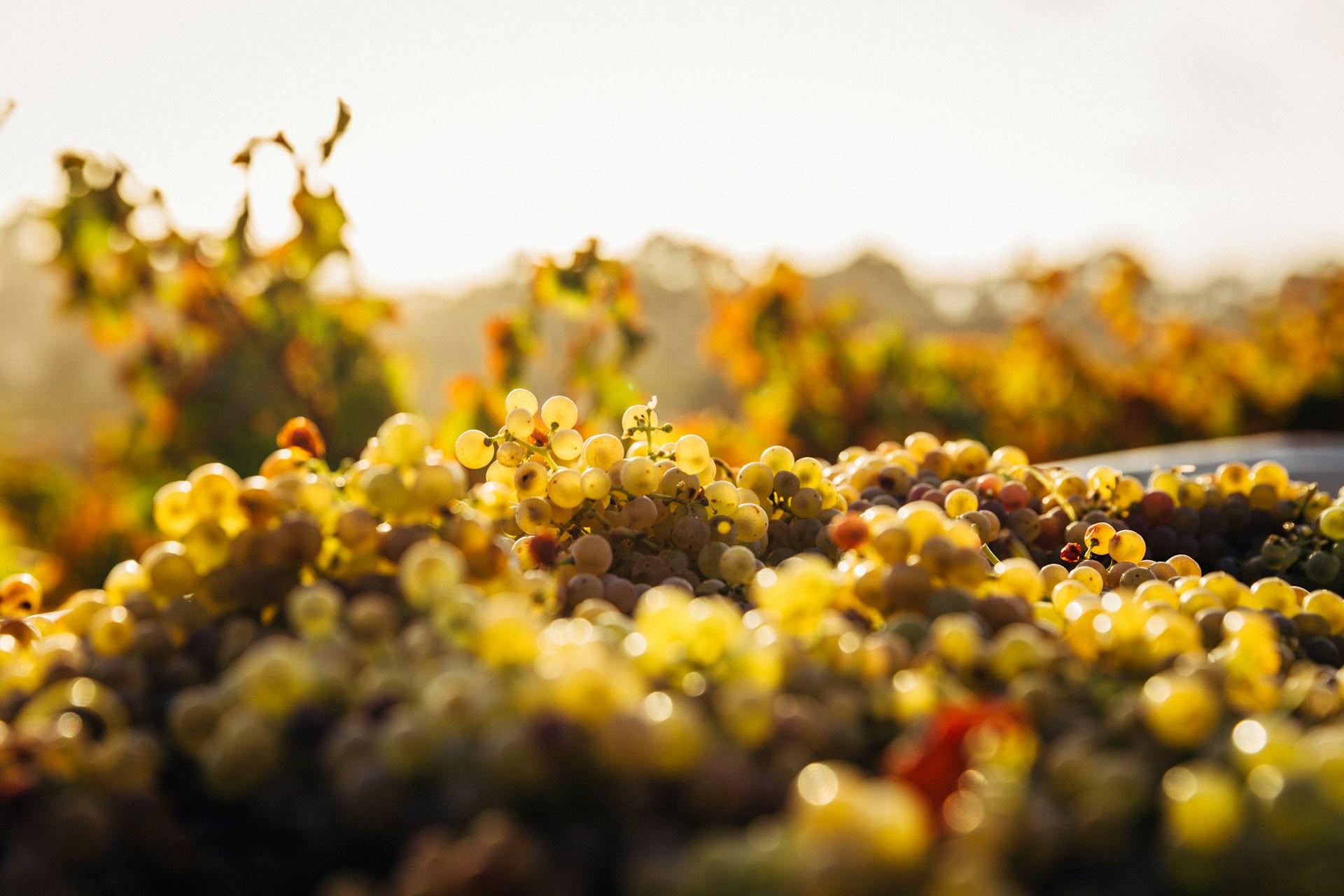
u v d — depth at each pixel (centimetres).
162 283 169
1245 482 90
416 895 48
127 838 58
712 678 61
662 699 59
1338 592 85
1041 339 359
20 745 60
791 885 47
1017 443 338
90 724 61
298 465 71
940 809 55
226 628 65
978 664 63
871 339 318
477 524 67
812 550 81
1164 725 59
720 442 239
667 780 56
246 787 58
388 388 178
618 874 52
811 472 83
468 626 61
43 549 238
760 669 61
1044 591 74
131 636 65
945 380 312
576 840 53
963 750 56
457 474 68
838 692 62
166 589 66
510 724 56
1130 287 421
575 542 75
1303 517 89
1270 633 66
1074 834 54
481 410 145
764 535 79
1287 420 402
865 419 286
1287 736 59
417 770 56
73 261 166
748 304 293
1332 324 420
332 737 59
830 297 320
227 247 149
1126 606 66
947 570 67
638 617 64
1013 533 85
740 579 74
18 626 70
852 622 67
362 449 174
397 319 178
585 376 169
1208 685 62
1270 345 427
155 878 59
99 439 197
